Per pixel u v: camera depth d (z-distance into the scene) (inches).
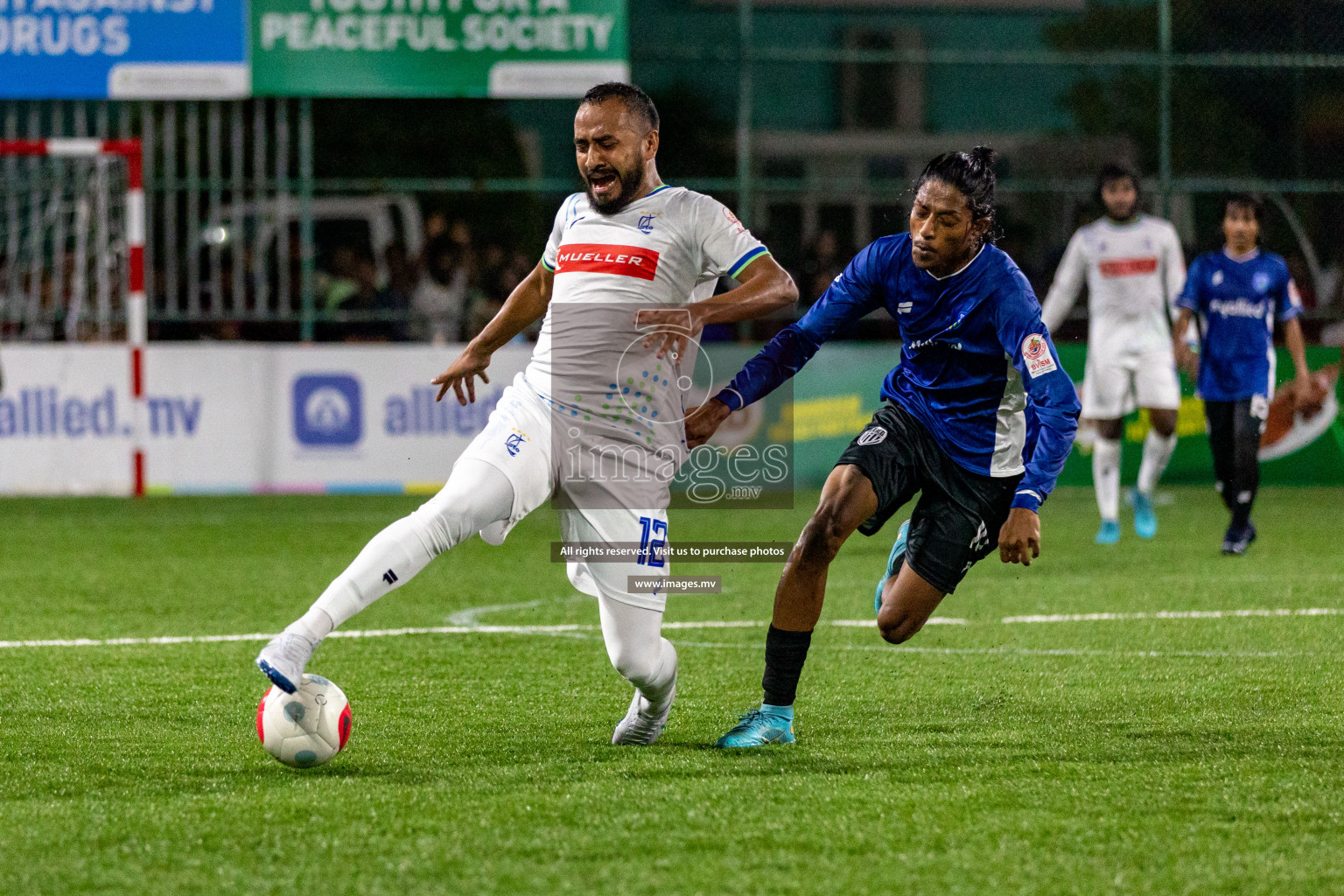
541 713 702.5
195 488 1689.2
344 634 939.3
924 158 2033.7
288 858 476.4
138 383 1663.4
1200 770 585.0
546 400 579.8
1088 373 1397.6
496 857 477.1
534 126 1934.1
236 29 1653.5
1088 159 1959.9
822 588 624.4
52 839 496.1
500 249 1861.5
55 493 1673.2
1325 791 553.6
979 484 630.5
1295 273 1824.6
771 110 2018.9
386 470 1705.2
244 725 674.2
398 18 1651.1
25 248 1753.2
